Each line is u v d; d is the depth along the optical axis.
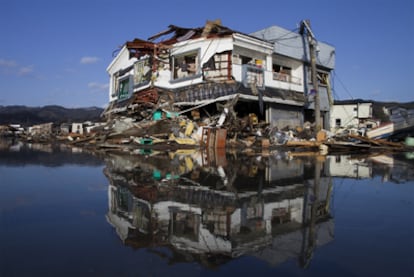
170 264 1.97
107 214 3.21
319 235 2.56
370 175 6.27
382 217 3.13
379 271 1.87
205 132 15.88
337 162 8.96
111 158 9.97
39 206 3.55
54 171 6.75
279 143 17.42
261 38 22.09
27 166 7.72
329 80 26.09
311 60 20.45
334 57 26.14
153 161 8.99
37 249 2.21
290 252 2.19
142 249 2.24
